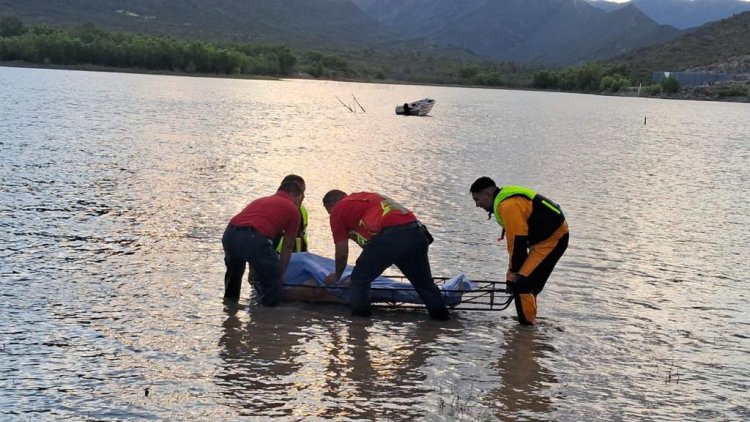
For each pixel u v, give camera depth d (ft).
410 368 27.58
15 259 38.73
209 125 121.39
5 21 493.36
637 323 33.94
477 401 25.02
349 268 36.81
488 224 54.13
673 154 114.93
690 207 66.39
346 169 78.33
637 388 26.78
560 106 299.99
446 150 104.63
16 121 108.37
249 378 25.96
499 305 35.29
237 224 33.91
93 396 24.12
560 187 74.90
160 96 204.44
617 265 44.21
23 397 23.85
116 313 31.71
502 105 285.02
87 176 64.64
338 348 29.25
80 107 144.77
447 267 41.83
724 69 601.62
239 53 473.26
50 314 31.12
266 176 70.13
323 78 512.22
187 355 27.68
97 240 43.57
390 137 121.60
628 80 546.67
